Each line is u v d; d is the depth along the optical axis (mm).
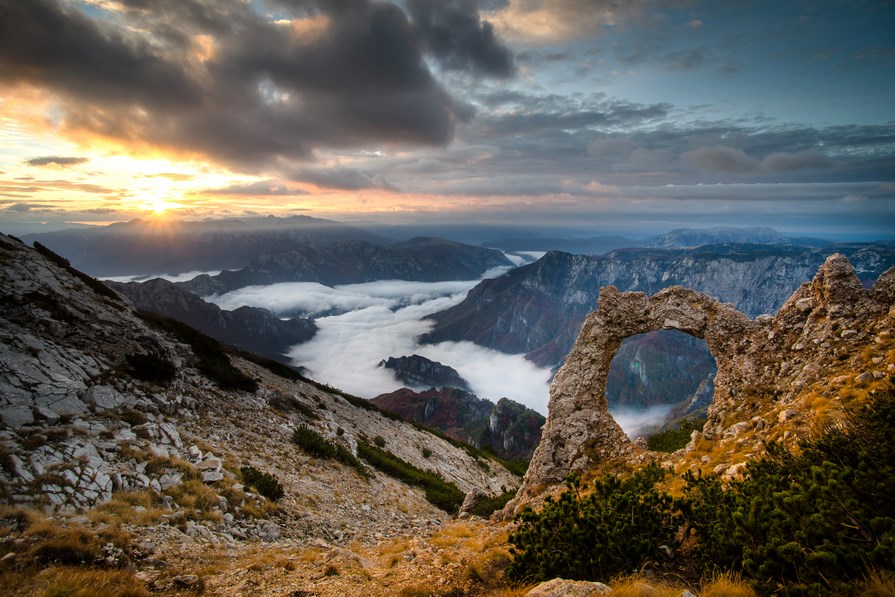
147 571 10648
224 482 17375
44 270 27375
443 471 39969
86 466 14297
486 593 9734
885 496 6730
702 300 18500
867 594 5504
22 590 8641
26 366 17906
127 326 26531
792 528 7035
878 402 8750
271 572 11602
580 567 9039
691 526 9125
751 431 14625
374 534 19312
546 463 18766
